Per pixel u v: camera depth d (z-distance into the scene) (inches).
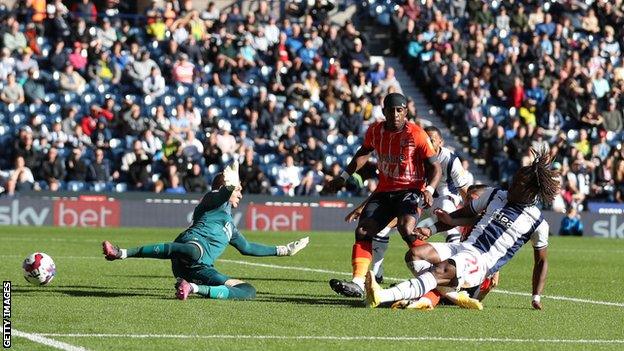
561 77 1726.1
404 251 1080.2
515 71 1695.4
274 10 1792.6
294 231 1457.9
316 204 1492.4
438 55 1705.2
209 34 1688.0
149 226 1444.4
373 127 586.9
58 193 1423.5
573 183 1569.9
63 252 931.3
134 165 1454.2
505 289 690.2
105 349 395.9
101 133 1482.5
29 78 1523.1
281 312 516.4
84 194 1430.9
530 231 535.5
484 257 527.2
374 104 1632.6
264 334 443.5
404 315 514.0
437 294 542.6
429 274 523.8
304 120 1551.4
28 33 1600.6
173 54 1608.0
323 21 1753.2
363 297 582.2
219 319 484.4
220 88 1603.1
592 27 1851.6
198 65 1624.0
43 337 420.5
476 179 1600.6
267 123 1547.7
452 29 1754.4
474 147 1626.5
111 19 1688.0
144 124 1496.1
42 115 1512.1
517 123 1627.7
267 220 1475.1
